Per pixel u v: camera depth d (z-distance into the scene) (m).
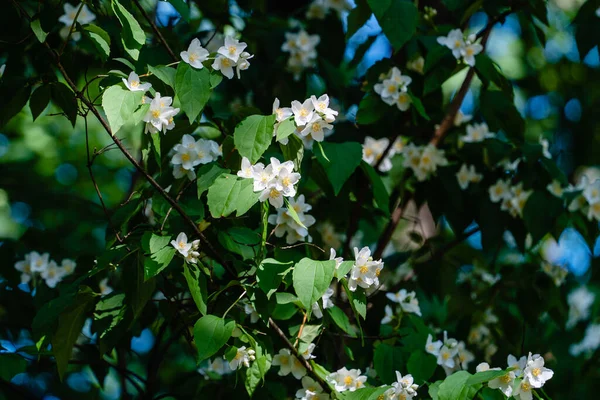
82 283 3.01
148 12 3.86
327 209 3.75
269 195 2.31
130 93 2.28
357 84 4.28
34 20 2.50
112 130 2.22
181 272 2.84
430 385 2.63
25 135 6.37
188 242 2.66
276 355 2.75
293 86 3.93
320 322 2.90
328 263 2.33
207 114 3.44
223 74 2.52
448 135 4.04
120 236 2.78
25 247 3.69
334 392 2.64
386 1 3.11
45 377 4.00
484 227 3.66
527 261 4.23
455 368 3.53
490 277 4.46
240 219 2.80
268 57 3.98
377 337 3.11
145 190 2.86
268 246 3.03
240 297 2.50
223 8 3.81
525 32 3.91
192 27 4.04
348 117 4.02
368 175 3.13
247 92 4.00
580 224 3.73
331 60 4.16
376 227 4.27
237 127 2.40
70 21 3.25
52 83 2.58
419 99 3.61
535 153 3.57
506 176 3.74
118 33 3.24
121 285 2.79
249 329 2.67
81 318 2.64
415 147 3.68
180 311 3.31
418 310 3.37
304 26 4.18
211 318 2.40
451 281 4.05
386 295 3.40
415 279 4.14
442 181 3.68
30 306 3.48
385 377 2.98
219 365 3.47
